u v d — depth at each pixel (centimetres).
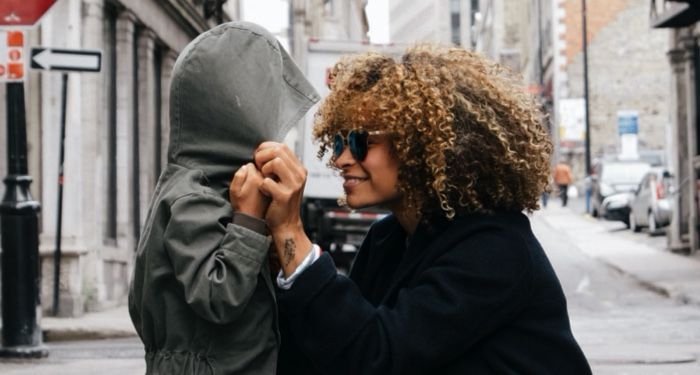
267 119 235
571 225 3516
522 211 250
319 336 231
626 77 5350
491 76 251
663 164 3853
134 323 243
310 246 236
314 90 245
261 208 232
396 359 228
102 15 1486
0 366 870
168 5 1981
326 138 260
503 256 232
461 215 244
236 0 3053
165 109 2042
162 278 229
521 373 232
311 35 5572
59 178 1226
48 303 1309
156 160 2002
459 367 234
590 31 5369
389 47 2072
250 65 236
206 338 229
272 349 235
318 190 2300
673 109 2342
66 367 861
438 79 242
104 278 1524
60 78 1349
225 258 223
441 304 229
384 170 245
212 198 229
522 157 245
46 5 922
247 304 229
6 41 920
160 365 230
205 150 235
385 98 241
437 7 13888
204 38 237
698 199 2283
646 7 5338
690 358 900
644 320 1302
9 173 934
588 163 4450
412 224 256
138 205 1798
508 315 231
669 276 1852
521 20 8250
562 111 5003
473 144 240
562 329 236
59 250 1238
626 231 3206
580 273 2062
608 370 839
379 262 269
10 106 919
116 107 1659
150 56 1844
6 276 924
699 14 2014
